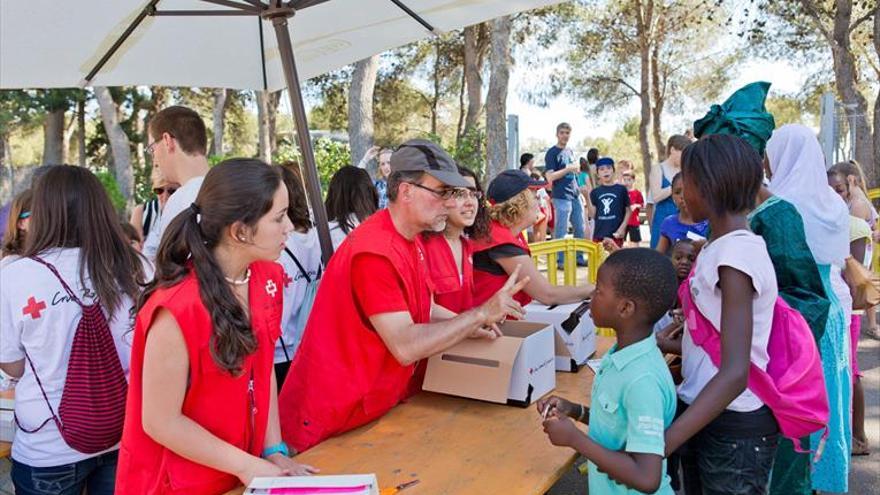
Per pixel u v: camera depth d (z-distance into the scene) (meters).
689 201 1.87
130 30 2.70
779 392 1.79
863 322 6.57
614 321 1.72
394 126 25.98
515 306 2.01
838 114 9.34
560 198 9.66
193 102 25.53
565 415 1.86
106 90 18.98
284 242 1.68
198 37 3.09
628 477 1.57
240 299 1.72
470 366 2.28
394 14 3.21
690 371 1.91
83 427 2.06
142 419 1.64
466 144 13.22
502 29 11.62
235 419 1.74
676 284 1.71
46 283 2.05
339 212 3.29
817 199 2.69
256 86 3.60
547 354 2.36
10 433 2.33
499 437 2.03
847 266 3.14
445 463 1.88
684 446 1.98
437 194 2.02
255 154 28.72
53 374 2.08
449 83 25.89
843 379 2.97
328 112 24.58
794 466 2.30
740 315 1.68
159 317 1.58
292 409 2.15
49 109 21.39
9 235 2.59
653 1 20.78
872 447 3.91
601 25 21.80
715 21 21.12
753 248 1.72
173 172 2.95
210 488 1.73
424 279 2.19
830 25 18.03
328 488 1.61
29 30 2.48
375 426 2.14
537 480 1.77
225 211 1.59
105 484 2.22
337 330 2.10
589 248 4.48
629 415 1.63
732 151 1.77
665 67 23.97
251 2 2.73
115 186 15.77
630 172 9.89
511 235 2.72
